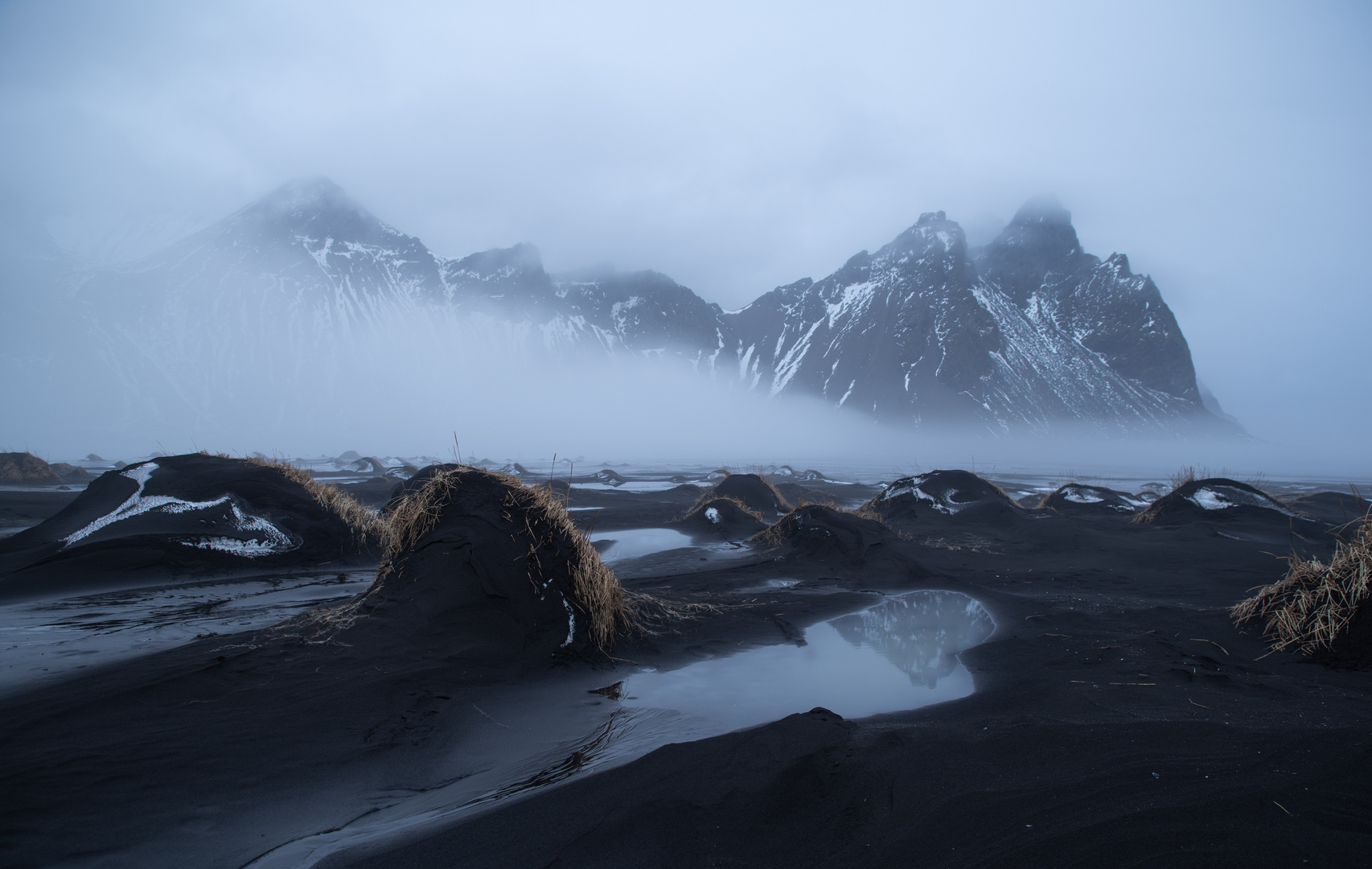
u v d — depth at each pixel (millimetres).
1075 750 3457
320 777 3439
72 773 3350
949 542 13266
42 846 2705
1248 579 9336
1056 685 4777
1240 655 5473
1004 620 7223
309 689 4570
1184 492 17109
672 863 2527
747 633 6762
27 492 24406
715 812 2893
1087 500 20594
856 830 2750
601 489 30938
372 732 4004
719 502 16938
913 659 5875
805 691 4992
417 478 7312
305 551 11141
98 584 9055
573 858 2580
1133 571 10258
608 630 6078
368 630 5527
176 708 4238
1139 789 2926
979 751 3516
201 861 2656
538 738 4086
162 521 10688
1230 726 3701
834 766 3383
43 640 6113
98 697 4391
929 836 2648
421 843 2732
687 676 5410
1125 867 2326
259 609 7707
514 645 5527
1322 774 2953
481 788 3355
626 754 3723
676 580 9945
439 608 5746
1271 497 16500
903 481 19000
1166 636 6016
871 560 10859
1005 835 2609
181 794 3189
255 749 3705
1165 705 4219
